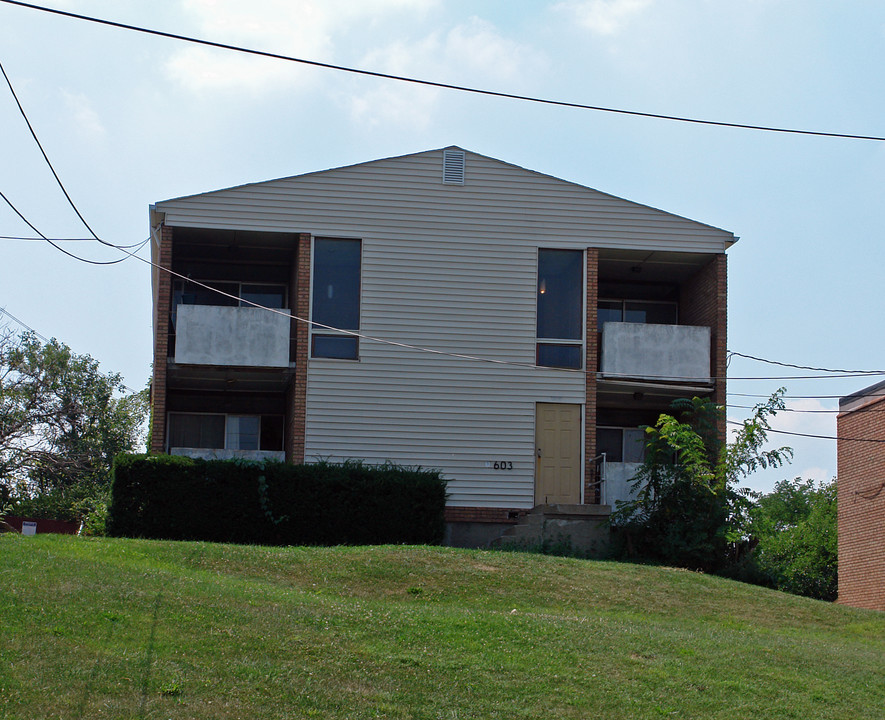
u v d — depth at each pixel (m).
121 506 19.81
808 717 10.83
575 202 24.33
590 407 23.72
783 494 57.69
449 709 10.02
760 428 20.91
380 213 23.78
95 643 10.53
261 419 25.92
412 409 23.28
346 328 23.38
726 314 24.47
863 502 28.89
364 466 21.73
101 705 9.08
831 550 37.12
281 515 20.42
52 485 42.22
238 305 25.83
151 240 23.92
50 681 9.43
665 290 27.11
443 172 24.09
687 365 24.22
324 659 10.95
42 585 12.25
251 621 11.88
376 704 9.95
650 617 15.44
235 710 9.39
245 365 22.97
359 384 23.20
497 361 23.64
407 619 12.75
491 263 23.94
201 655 10.59
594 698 10.73
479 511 23.12
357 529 20.73
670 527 20.75
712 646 13.13
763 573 20.50
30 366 41.78
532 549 21.09
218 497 20.25
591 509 21.98
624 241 24.27
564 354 23.98
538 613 14.52
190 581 13.55
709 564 20.59
